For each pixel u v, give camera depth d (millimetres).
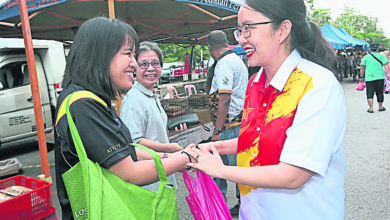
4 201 2074
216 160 1162
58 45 6711
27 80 6129
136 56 2010
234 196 3414
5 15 3389
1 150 6348
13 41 6094
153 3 4672
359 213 2900
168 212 1111
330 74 1018
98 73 1129
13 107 5816
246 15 1066
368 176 3725
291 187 977
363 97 10789
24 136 6008
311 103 965
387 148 4777
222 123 2828
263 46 1067
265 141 1088
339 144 1015
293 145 958
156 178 1154
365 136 5539
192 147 1422
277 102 1076
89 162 1000
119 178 1054
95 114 1047
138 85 2037
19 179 2557
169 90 8164
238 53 7488
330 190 1069
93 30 1133
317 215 1065
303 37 1084
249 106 1205
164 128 2164
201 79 10625
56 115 1113
